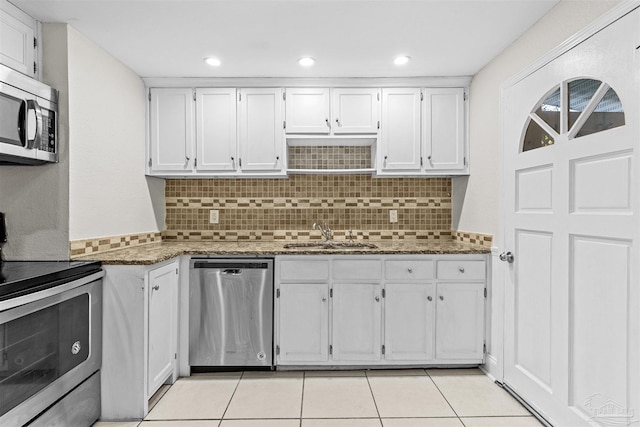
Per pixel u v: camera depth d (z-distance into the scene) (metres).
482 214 2.62
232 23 2.02
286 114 2.84
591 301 1.60
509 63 2.28
